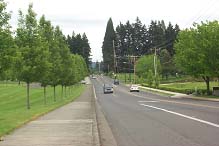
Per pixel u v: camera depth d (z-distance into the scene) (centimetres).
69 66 6259
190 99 5841
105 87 9238
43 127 2042
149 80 11356
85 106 4234
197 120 2323
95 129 1941
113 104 4869
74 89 10762
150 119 2541
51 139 1591
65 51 6169
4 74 2514
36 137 1653
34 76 3941
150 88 10994
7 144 1472
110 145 1494
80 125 2141
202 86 9412
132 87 9875
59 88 11019
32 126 2100
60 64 5484
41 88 11019
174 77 15512
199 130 1853
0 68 2434
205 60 6206
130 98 6712
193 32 6366
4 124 2169
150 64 14712
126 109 3744
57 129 1944
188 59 6444
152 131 1894
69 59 6256
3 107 5453
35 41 3912
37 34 3938
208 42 6097
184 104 4241
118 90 10869
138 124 2253
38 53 3916
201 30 6278
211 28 6206
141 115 2905
